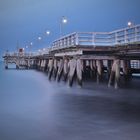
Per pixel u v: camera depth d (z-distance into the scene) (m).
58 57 38.72
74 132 13.86
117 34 25.58
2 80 47.06
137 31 22.67
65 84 34.22
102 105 20.45
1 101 23.83
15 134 13.75
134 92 26.42
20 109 19.91
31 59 81.75
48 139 12.91
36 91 30.98
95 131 13.94
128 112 17.92
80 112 18.23
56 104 21.50
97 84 33.34
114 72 28.66
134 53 24.23
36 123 15.73
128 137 12.95
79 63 27.33
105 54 26.97
